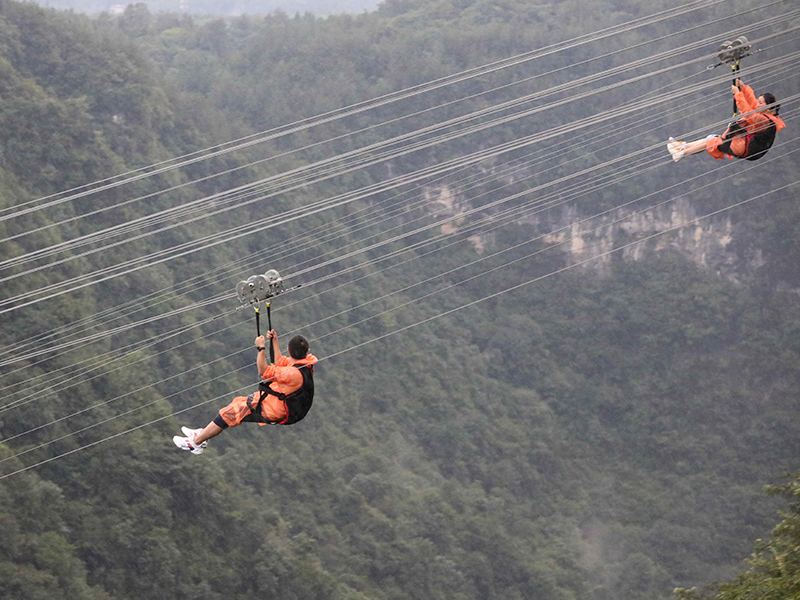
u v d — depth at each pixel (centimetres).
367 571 17212
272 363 2872
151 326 17925
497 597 19088
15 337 13900
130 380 15138
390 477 19962
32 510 12588
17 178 18425
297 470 18325
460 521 19900
